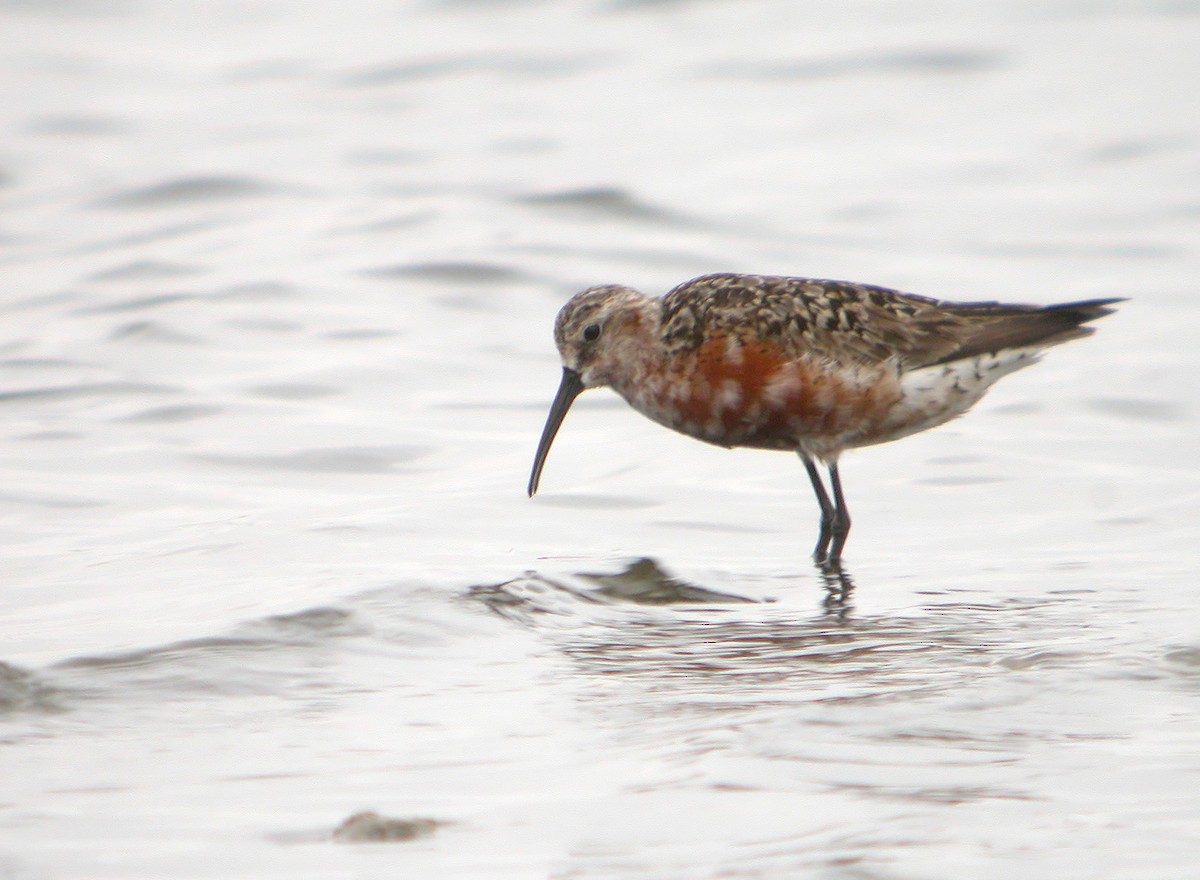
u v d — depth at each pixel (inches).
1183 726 290.8
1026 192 962.1
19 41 1428.4
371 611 364.2
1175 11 1409.9
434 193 964.0
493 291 796.0
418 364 677.3
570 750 282.8
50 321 726.5
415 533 461.1
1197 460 544.1
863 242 873.5
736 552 453.7
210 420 594.2
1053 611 381.1
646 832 245.6
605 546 453.1
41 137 1114.1
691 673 332.8
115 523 468.8
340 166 1031.0
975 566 432.8
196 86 1264.8
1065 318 464.4
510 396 642.8
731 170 1016.9
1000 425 600.4
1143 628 361.1
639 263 838.5
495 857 237.5
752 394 469.1
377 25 1448.1
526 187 973.8
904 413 466.6
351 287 788.0
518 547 447.8
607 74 1263.5
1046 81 1214.9
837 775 267.7
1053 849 237.0
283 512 484.1
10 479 515.5
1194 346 690.8
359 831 245.1
